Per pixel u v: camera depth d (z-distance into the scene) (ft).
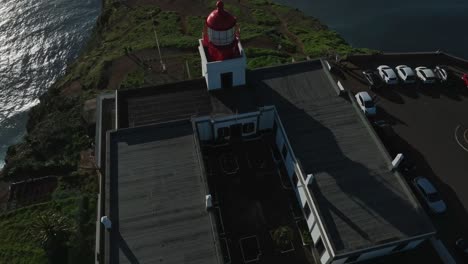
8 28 278.05
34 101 232.32
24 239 115.55
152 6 264.31
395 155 138.21
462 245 110.63
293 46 208.03
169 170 110.22
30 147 154.51
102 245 110.22
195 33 225.35
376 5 264.11
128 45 210.38
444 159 139.03
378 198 106.32
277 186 126.21
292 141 120.67
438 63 182.80
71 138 151.74
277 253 109.50
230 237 112.78
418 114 156.04
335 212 103.19
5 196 130.52
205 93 134.82
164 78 175.63
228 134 137.28
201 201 103.04
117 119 126.31
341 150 118.32
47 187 131.13
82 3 296.71
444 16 248.93
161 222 98.37
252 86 138.10
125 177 108.27
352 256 98.84
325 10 265.34
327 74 143.64
